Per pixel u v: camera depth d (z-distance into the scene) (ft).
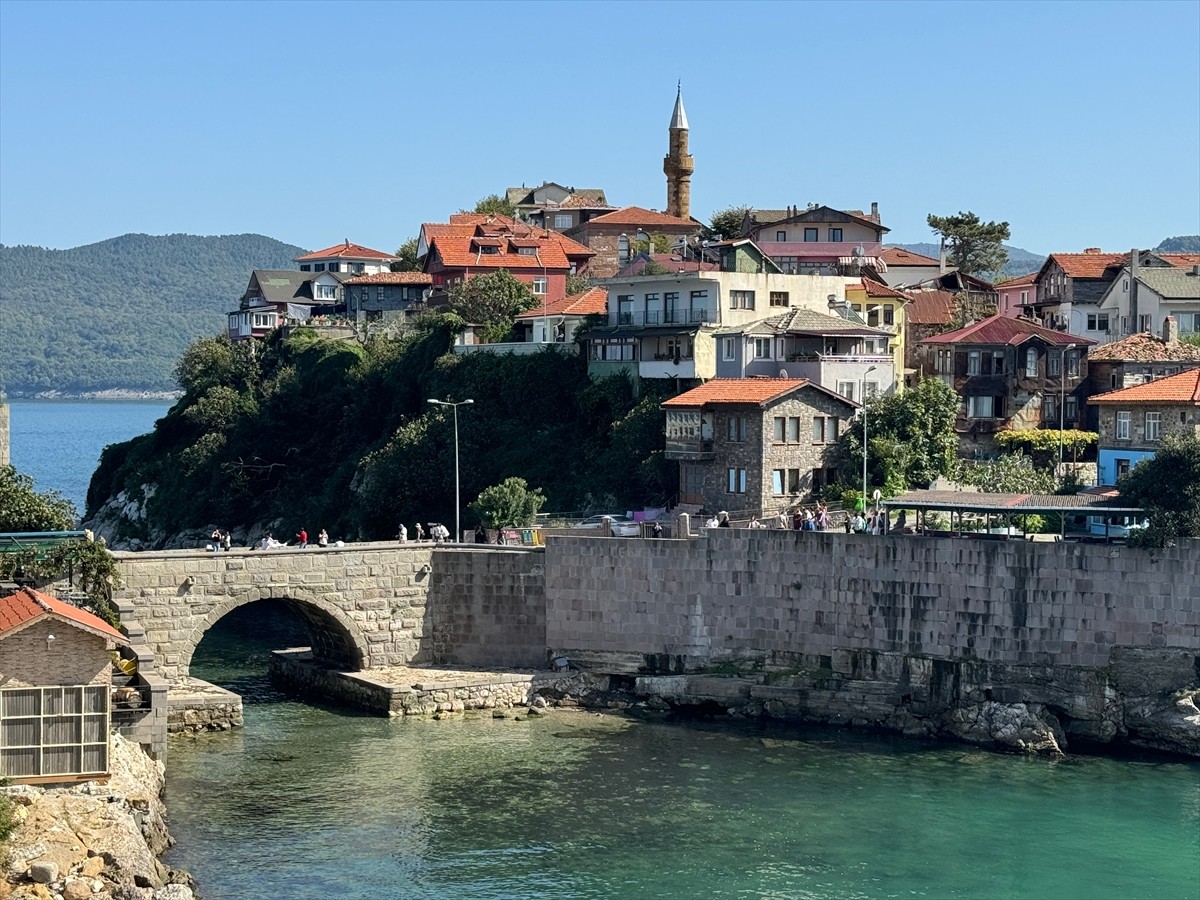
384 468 438.40
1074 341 400.26
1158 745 259.80
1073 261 482.28
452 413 440.04
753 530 286.46
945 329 487.61
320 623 305.32
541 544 328.70
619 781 243.40
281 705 291.17
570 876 204.23
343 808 229.04
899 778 246.06
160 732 230.27
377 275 637.71
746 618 287.69
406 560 301.02
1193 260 498.69
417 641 302.86
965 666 269.44
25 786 189.37
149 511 518.78
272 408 517.14
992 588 268.00
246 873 203.10
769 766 252.01
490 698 286.66
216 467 510.17
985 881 204.23
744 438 355.15
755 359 395.34
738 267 480.23
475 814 227.20
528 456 424.87
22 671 193.16
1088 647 262.67
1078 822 226.38
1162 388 344.90
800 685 281.54
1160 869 208.54
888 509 304.91
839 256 541.75
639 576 293.84
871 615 277.23
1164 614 257.75
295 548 294.46
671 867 207.41
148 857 187.73
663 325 416.87
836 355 395.75
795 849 214.48
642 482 390.21
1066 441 386.52
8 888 170.50
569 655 298.76
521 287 524.93
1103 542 269.64
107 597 264.52
